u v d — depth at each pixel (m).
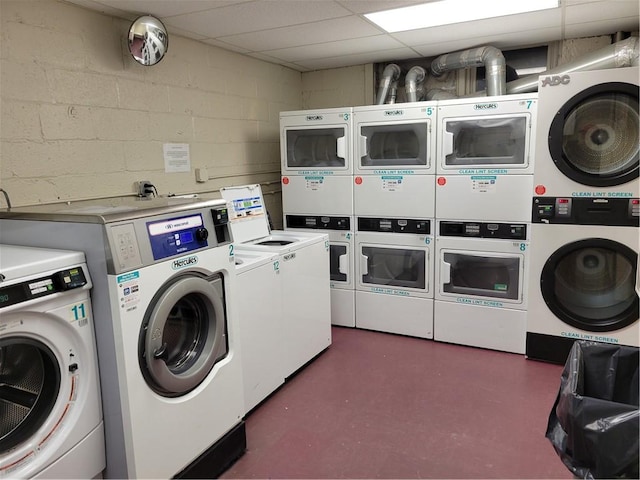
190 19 2.87
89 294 1.71
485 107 3.22
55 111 2.46
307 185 3.94
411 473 2.14
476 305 3.48
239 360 2.29
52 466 1.59
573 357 1.69
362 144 3.66
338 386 2.98
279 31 3.21
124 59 2.83
